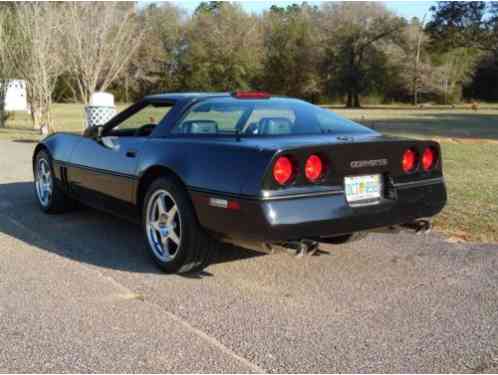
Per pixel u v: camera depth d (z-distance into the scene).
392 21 60.22
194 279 4.14
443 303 3.70
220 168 3.73
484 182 8.05
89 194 5.36
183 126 4.37
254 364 2.86
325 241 4.90
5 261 4.50
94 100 12.26
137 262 4.52
